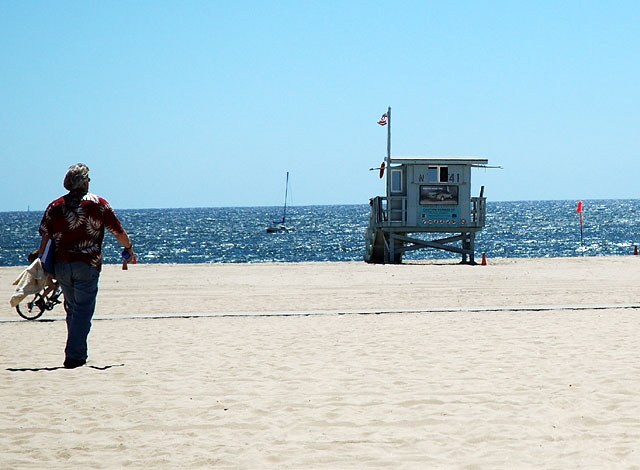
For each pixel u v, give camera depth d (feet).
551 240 534.78
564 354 59.98
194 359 59.98
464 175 219.41
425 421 39.78
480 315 90.02
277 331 77.36
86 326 57.36
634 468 31.40
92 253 56.24
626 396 44.70
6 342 71.72
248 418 40.81
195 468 32.35
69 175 56.03
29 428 38.93
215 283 147.33
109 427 39.17
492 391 46.70
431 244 221.05
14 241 610.24
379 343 67.97
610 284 137.59
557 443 35.37
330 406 43.39
